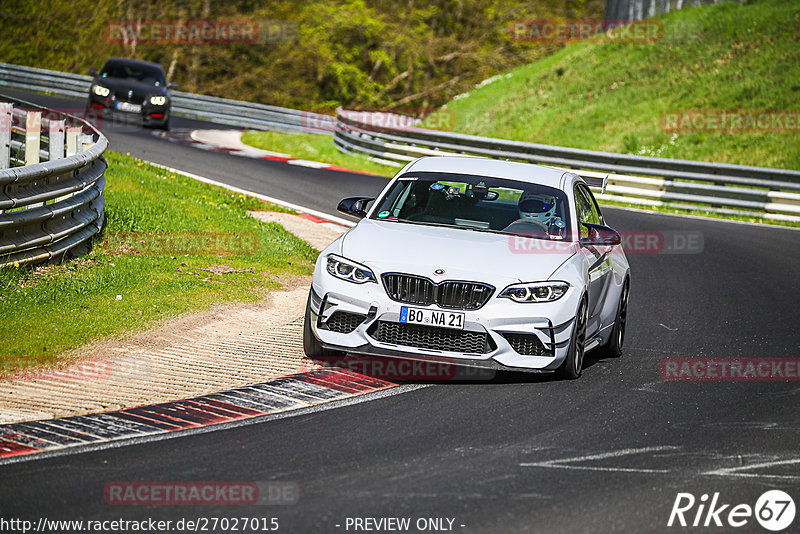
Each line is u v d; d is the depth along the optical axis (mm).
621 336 32688
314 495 18047
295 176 77250
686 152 102438
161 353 28219
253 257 43062
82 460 19500
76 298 32500
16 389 23984
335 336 26672
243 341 30344
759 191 74562
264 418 22922
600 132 116375
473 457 20625
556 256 27578
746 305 41688
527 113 134125
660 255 55281
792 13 125750
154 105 96812
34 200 34062
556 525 17031
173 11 199625
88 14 194750
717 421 24406
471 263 26453
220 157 85312
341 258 27047
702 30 133500
